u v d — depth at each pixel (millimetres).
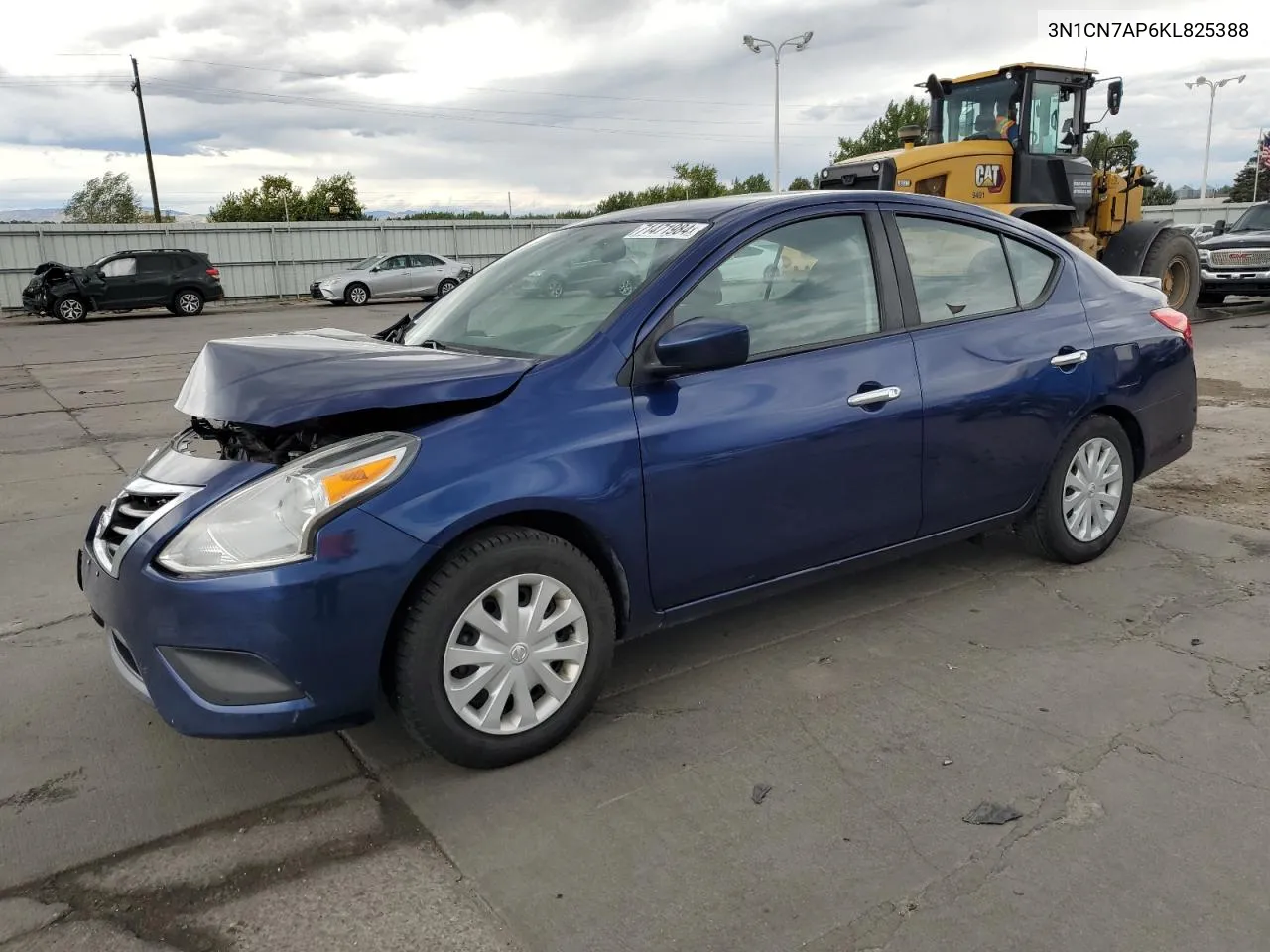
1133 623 3809
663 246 3395
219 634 2545
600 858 2504
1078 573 4352
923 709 3199
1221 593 4066
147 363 14094
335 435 2805
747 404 3217
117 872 2527
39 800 2867
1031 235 4230
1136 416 4387
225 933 2291
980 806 2650
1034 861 2416
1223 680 3312
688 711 3250
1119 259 12070
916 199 3861
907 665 3518
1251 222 14695
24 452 7910
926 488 3713
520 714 2910
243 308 28297
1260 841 2459
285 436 2848
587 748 3041
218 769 3014
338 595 2557
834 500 3461
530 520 2928
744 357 2977
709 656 3660
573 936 2227
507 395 2891
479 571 2754
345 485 2588
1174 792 2678
